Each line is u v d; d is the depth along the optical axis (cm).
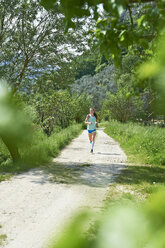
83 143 1543
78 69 998
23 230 374
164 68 40
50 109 1622
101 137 1997
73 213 38
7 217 427
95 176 705
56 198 522
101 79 6575
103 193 538
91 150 1175
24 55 936
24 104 41
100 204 454
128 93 188
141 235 31
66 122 2508
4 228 384
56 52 949
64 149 1265
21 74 891
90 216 38
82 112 3688
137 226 32
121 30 154
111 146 1405
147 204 36
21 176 705
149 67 48
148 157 967
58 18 887
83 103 3697
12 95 41
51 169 795
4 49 902
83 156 1070
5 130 37
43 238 343
